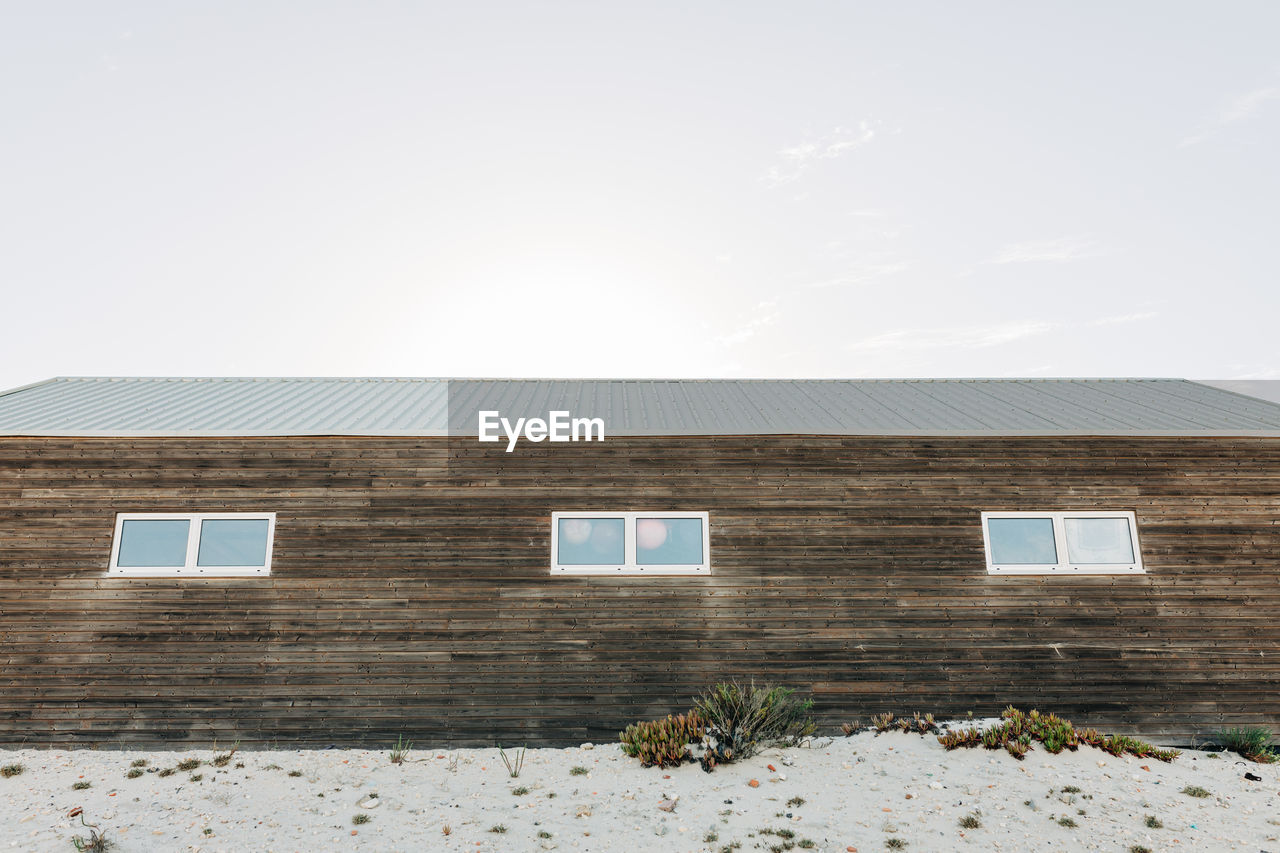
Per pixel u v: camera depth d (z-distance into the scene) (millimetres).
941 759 9258
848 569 10742
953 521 10922
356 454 10859
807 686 10406
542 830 7656
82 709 10039
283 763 9461
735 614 10578
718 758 9195
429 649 10344
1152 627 10703
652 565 10711
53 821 7793
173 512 10609
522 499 10820
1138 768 9211
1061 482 11086
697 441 11070
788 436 11086
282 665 10234
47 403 12555
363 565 10539
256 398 13203
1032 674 10523
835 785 8602
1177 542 10969
